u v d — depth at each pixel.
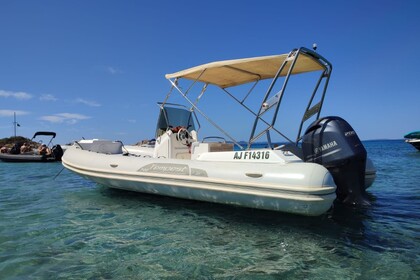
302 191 3.52
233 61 4.63
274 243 3.29
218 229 3.78
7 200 5.84
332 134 4.18
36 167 14.03
